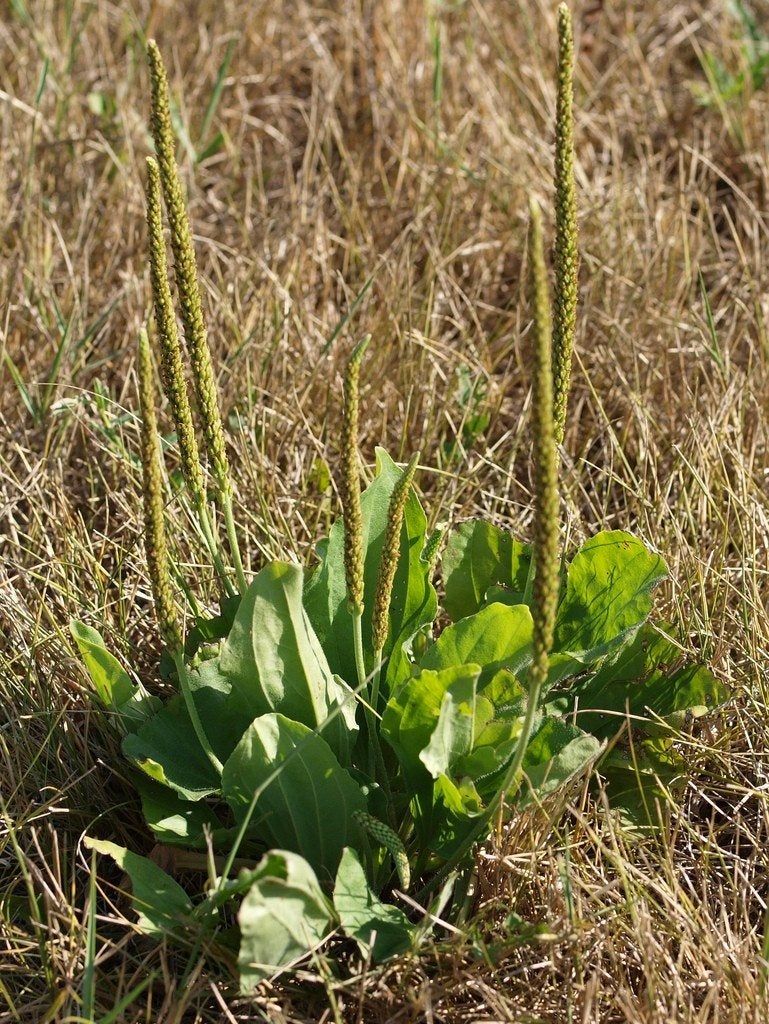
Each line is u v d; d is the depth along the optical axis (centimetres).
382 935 74
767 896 79
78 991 75
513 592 81
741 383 97
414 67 129
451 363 101
